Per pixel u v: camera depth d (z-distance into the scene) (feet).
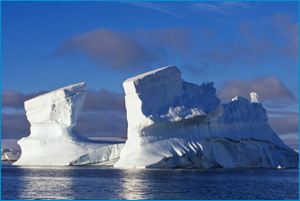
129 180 203.41
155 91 286.05
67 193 162.71
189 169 283.38
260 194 170.19
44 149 316.60
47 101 318.24
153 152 272.10
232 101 332.19
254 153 327.06
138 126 276.21
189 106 294.25
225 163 307.37
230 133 314.76
